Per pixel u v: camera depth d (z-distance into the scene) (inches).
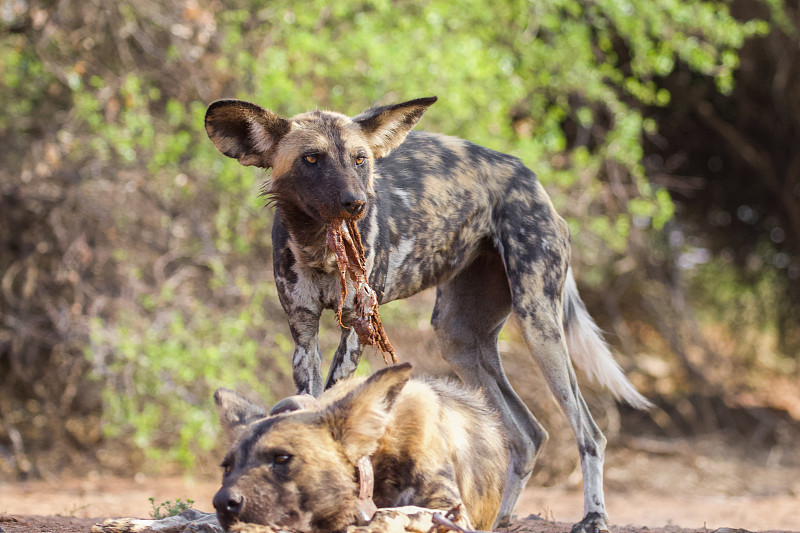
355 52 714.2
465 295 366.6
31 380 772.6
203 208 729.0
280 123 296.7
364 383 223.5
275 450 213.3
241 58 702.5
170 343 635.5
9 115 768.3
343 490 219.3
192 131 713.6
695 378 1180.5
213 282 692.7
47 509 534.9
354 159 297.3
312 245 301.3
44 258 775.7
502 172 355.6
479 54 755.4
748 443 1084.5
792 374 1435.8
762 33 938.7
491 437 288.5
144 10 721.0
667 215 843.4
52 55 754.8
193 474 748.6
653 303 1211.2
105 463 759.7
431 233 332.8
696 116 1200.8
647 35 917.8
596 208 920.9
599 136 979.3
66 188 739.4
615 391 372.8
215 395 247.0
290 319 312.5
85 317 713.6
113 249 727.1
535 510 679.1
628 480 870.4
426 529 218.8
